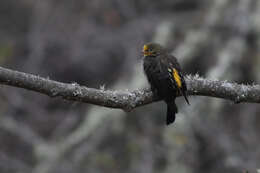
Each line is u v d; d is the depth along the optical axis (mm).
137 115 15969
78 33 19984
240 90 7684
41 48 19906
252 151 15672
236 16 15742
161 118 16234
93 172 14883
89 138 15312
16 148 18453
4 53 19469
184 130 14398
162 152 15273
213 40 15938
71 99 6902
